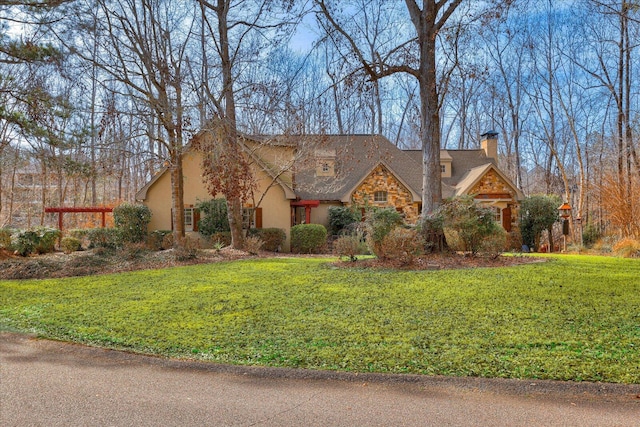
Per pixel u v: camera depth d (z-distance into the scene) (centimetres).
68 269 1286
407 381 453
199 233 2072
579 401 404
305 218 2259
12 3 1158
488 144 2797
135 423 375
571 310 709
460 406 400
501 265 1198
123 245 1645
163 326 670
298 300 819
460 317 679
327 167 2391
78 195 3048
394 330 620
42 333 650
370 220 1297
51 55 1238
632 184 2086
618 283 919
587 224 2553
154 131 1850
